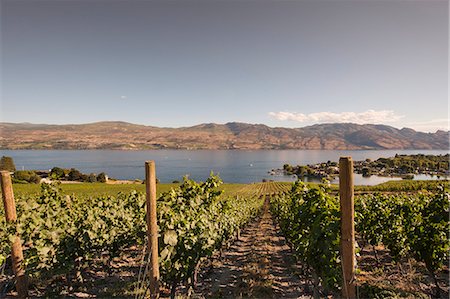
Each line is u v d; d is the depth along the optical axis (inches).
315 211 229.0
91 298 264.2
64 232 287.4
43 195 362.6
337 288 196.1
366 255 437.7
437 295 260.5
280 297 275.1
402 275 319.9
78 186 1760.6
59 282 298.7
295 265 376.5
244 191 2059.5
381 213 385.4
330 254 192.5
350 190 142.9
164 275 235.5
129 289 279.6
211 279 333.4
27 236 266.5
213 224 303.6
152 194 187.2
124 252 428.8
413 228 323.0
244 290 289.0
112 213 368.8
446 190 281.1
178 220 248.4
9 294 259.1
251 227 798.5
